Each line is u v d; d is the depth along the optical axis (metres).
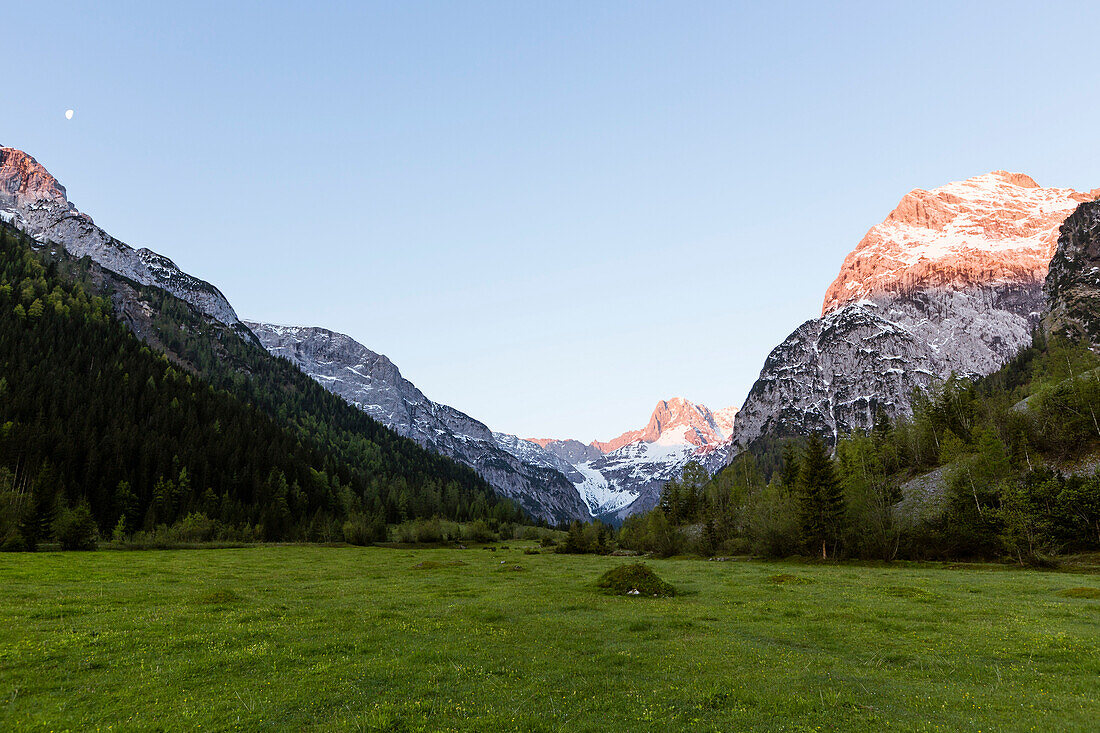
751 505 126.56
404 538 165.38
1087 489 84.31
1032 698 20.22
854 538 98.31
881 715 18.59
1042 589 51.06
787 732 17.36
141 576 59.84
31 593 43.22
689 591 49.81
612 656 25.83
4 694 20.30
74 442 159.00
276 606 37.94
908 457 153.75
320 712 18.95
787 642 29.28
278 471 194.75
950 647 27.59
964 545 92.56
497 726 17.78
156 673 22.75
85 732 17.22
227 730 17.45
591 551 140.25
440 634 30.08
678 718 18.47
